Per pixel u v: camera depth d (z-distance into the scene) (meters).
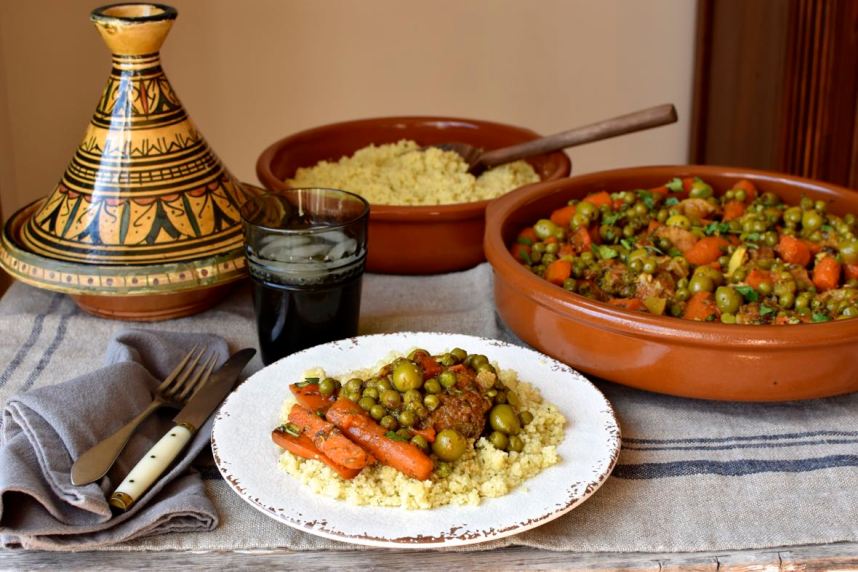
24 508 1.01
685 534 1.03
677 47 2.96
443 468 1.01
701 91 2.93
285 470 1.04
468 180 1.78
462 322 1.46
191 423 1.14
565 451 1.08
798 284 1.36
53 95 2.76
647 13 2.92
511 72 2.94
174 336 1.35
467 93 2.95
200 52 2.81
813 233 1.49
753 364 1.15
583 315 1.19
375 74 2.90
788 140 2.52
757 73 2.62
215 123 2.90
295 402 1.13
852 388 1.19
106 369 1.19
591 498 1.08
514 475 1.03
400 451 1.00
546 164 1.84
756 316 1.28
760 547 1.02
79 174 1.41
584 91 2.99
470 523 0.96
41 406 1.10
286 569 0.99
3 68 2.70
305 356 1.25
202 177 1.42
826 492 1.09
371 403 1.05
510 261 1.31
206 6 2.76
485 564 1.00
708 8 2.84
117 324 1.44
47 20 2.68
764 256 1.43
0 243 1.46
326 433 1.02
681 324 1.14
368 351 1.27
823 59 2.40
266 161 1.74
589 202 1.54
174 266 1.36
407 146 1.96
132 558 1.00
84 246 1.38
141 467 1.06
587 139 1.70
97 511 0.99
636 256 1.41
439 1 2.84
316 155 1.95
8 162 2.74
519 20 2.88
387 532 0.95
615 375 1.22
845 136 2.44
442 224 1.59
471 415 1.04
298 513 0.97
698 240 1.47
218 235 1.42
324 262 1.27
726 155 2.85
